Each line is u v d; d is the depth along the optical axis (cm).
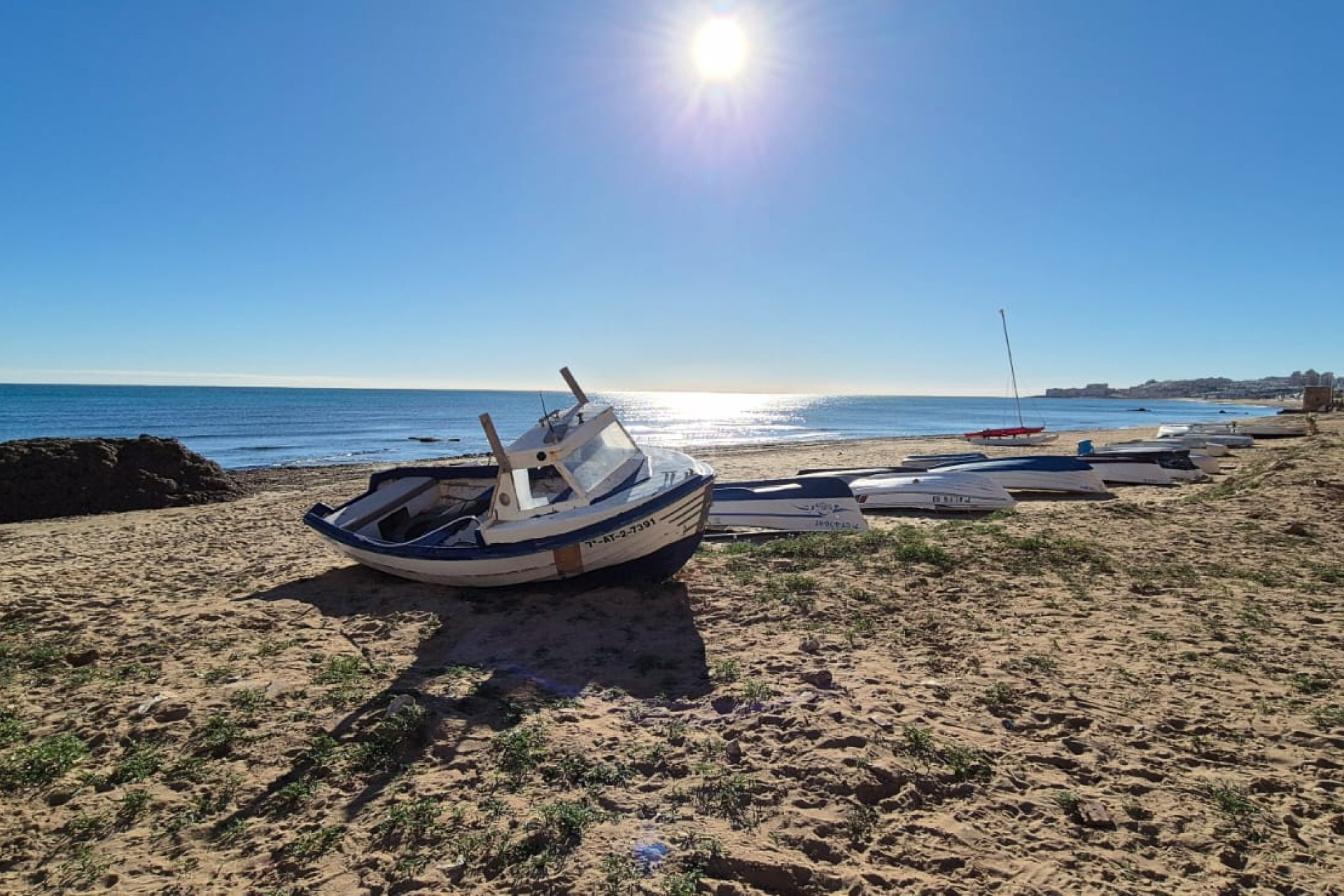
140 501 1838
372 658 582
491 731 440
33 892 302
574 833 330
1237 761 389
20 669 570
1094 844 320
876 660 550
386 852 323
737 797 358
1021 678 504
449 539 824
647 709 474
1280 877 296
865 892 289
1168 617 628
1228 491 1310
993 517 1152
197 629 664
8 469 1748
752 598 721
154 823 350
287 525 1382
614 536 709
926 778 370
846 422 7219
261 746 423
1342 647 545
